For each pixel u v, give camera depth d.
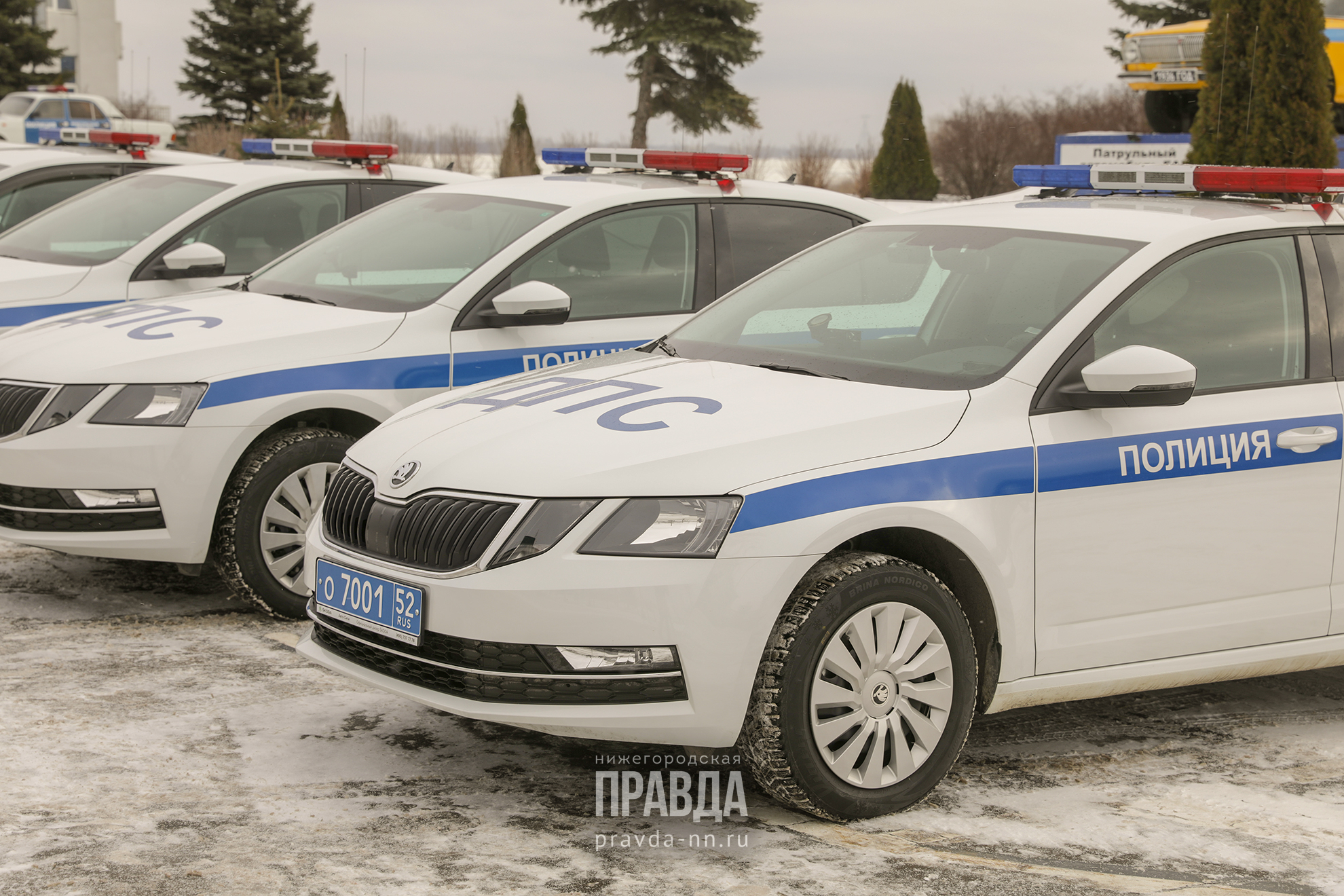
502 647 3.44
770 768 3.52
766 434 3.60
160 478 5.16
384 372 5.51
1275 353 4.28
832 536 3.49
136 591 5.83
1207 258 4.25
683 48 38.09
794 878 3.27
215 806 3.60
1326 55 12.20
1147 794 3.96
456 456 3.70
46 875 3.12
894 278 4.51
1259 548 4.16
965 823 3.69
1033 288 4.18
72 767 3.82
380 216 6.60
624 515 3.42
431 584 3.53
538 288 5.51
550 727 3.42
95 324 5.79
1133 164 4.91
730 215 6.40
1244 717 4.71
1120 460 3.91
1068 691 3.98
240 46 46.34
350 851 3.34
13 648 4.96
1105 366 3.75
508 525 3.46
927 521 3.62
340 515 3.97
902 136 31.12
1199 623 4.11
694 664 3.39
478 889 3.14
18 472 5.20
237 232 7.79
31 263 7.81
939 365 4.02
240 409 5.25
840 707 3.58
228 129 39.50
